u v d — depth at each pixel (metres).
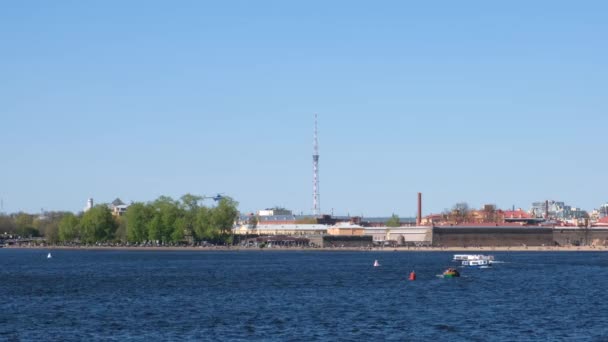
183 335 115.88
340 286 198.62
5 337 114.94
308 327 123.06
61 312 142.50
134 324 126.75
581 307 149.75
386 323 127.38
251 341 110.94
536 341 110.94
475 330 120.19
